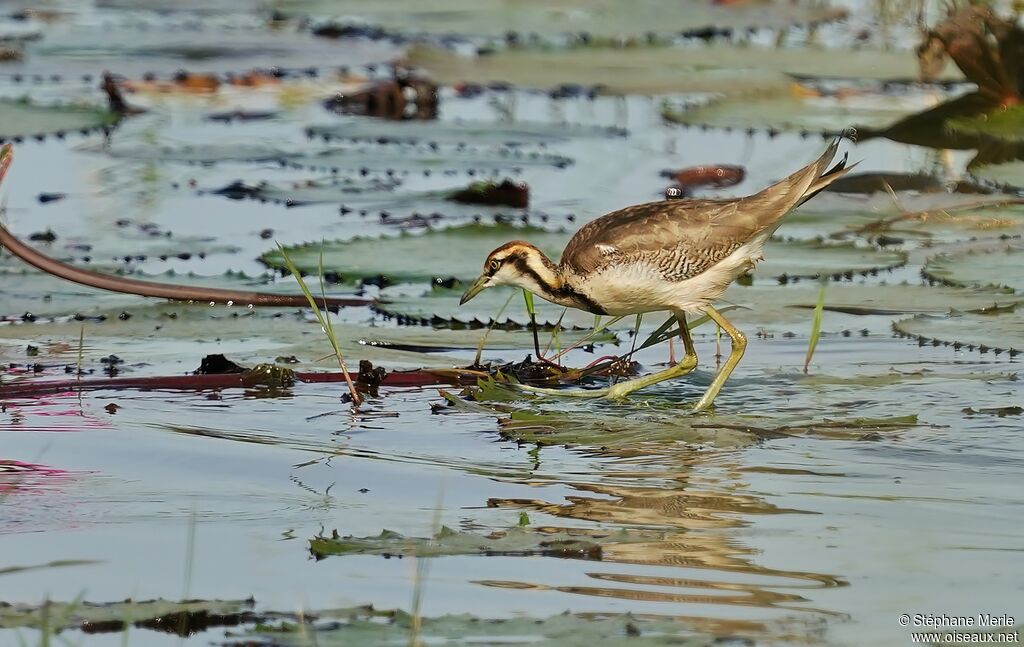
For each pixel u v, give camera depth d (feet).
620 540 29.63
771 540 29.68
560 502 32.04
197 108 73.00
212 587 27.27
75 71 76.28
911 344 44.04
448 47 83.46
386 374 41.57
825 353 43.47
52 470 33.96
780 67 74.23
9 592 27.04
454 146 65.57
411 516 31.19
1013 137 63.05
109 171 61.57
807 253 50.11
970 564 28.32
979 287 47.06
